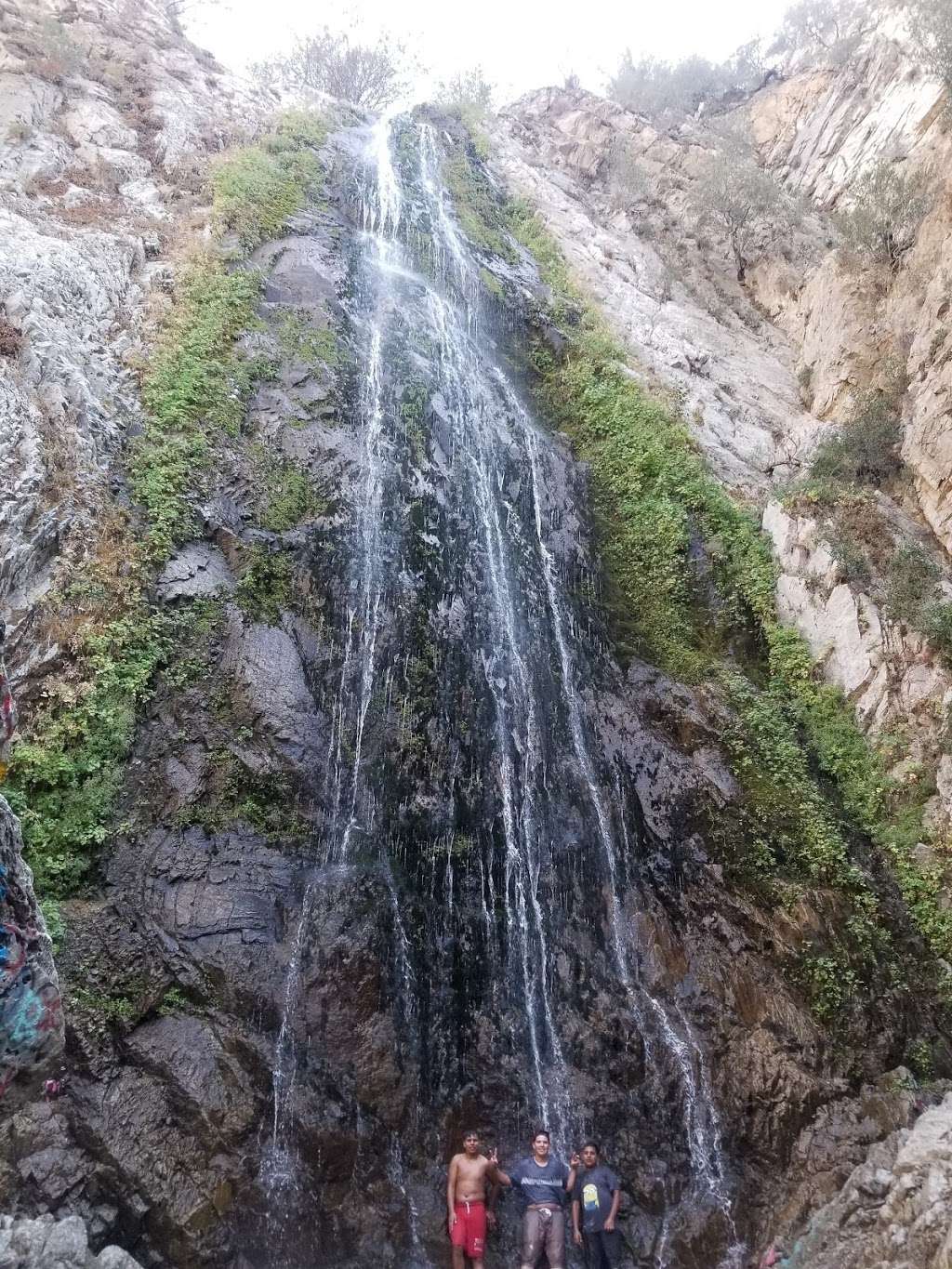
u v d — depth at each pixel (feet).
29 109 49.44
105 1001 23.40
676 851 32.45
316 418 39.40
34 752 26.32
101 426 34.17
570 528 43.24
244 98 64.34
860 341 54.34
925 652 37.11
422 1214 23.90
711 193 69.87
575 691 36.76
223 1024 24.17
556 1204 23.85
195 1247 21.09
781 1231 24.38
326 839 28.45
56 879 24.88
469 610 36.58
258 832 27.58
